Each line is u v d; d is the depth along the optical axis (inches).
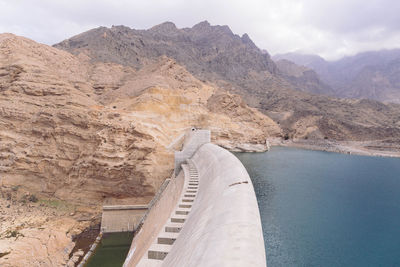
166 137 3454.7
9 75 3233.3
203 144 2603.3
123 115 3154.5
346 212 2677.2
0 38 3796.8
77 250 2101.4
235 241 385.4
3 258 1692.9
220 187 823.7
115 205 2541.8
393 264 1779.0
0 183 2628.0
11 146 2800.2
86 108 3139.8
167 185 2583.7
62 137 2824.8
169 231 892.0
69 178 2667.3
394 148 6884.8
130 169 2679.6
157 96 4185.5
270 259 1843.0
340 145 7544.3
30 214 2369.6
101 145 2709.2
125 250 2169.0
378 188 3538.4
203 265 355.9
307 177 4035.4
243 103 7288.4
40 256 1845.5
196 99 5290.4
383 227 2342.5
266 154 6018.7
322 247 2004.2
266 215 2591.0
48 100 3100.4
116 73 5354.3
